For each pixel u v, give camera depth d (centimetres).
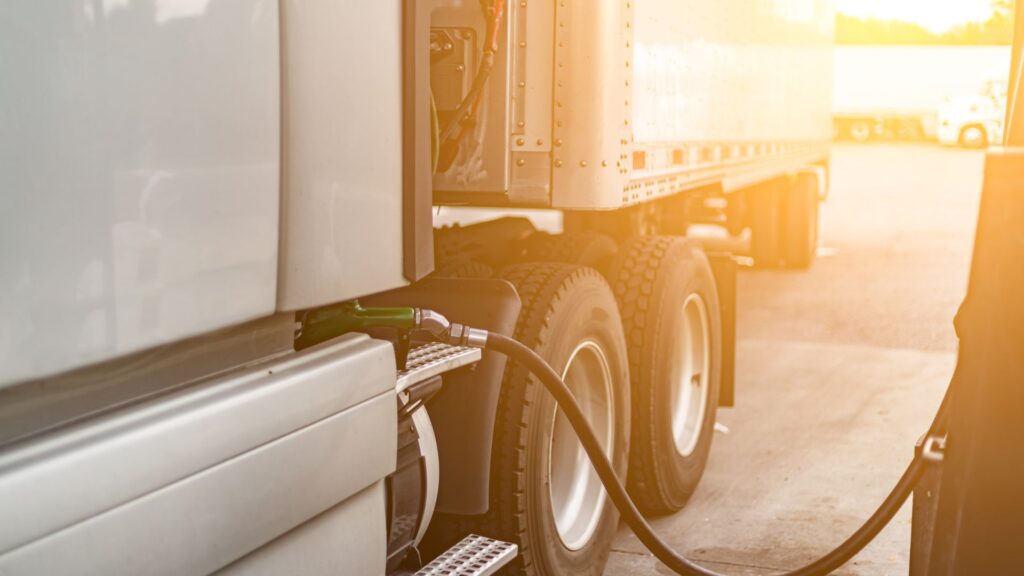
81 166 173
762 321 1018
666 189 487
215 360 212
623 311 473
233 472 205
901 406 720
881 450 624
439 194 392
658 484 484
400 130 254
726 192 693
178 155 191
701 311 529
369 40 241
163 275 189
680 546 481
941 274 1281
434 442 324
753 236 1315
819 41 1167
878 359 862
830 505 534
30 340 166
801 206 1302
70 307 172
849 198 2227
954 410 209
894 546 483
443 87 384
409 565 316
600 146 382
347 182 236
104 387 188
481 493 336
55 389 179
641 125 430
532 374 357
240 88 205
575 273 398
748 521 512
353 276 240
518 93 383
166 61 188
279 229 218
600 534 415
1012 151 198
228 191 203
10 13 162
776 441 643
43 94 167
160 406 194
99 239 176
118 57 179
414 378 286
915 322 1008
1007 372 198
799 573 305
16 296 164
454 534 356
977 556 204
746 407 719
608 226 557
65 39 170
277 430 216
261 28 209
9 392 172
